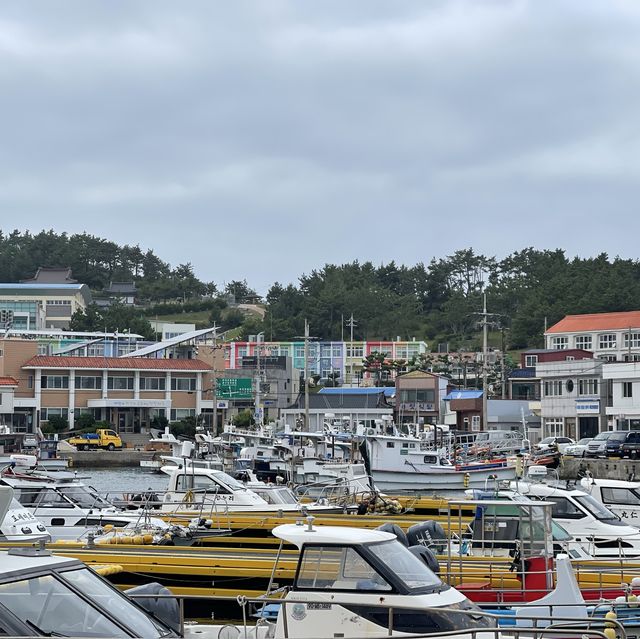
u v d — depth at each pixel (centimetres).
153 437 14300
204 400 16175
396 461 7662
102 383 15662
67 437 14775
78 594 1642
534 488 4262
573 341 17900
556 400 14775
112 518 4488
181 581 3089
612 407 13975
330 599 2153
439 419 16150
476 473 7500
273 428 12138
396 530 2872
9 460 6750
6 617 1527
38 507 4544
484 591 2800
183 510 5019
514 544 3188
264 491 5281
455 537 3544
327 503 5516
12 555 1730
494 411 15188
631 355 16012
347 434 9844
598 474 10425
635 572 3303
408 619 2092
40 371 15325
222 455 10212
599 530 4091
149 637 1638
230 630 2142
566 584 2606
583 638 2027
